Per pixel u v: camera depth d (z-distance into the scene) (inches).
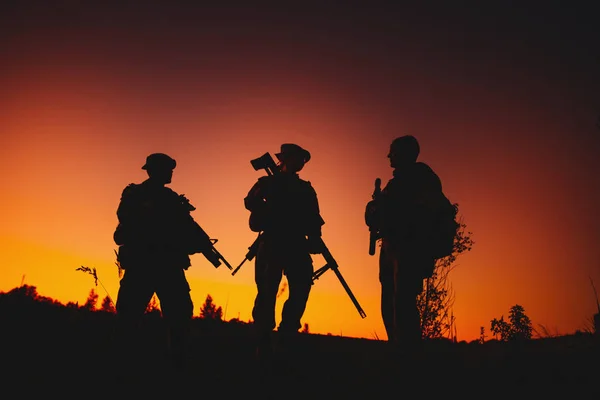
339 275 223.0
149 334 246.5
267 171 227.3
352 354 219.5
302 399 171.2
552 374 179.8
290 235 214.5
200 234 226.1
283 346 213.2
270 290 206.2
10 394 161.6
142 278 209.8
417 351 199.8
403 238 204.8
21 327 236.5
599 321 234.1
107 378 181.2
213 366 204.8
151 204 215.6
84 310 284.7
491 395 168.1
